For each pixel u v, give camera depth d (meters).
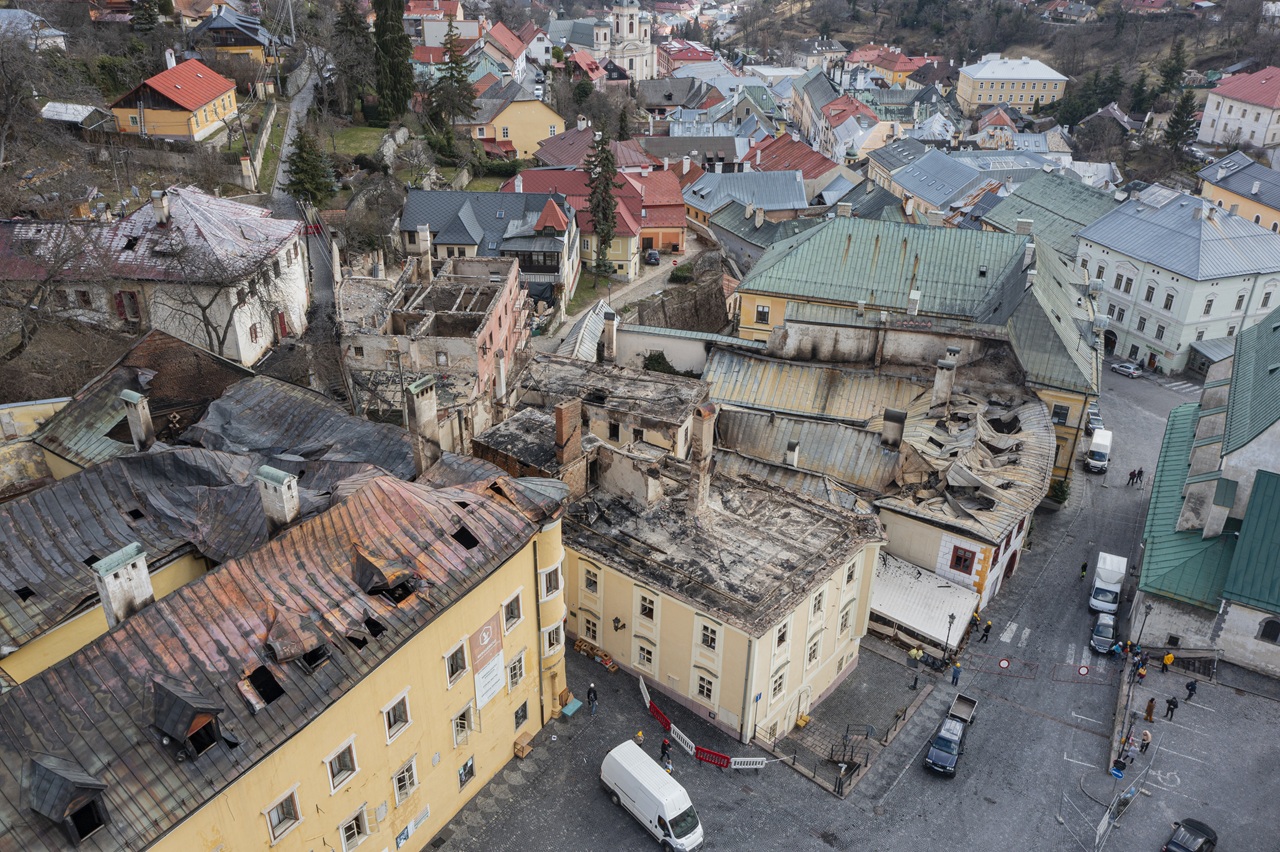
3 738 28.88
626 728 48.12
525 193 113.31
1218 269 102.12
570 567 51.09
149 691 31.22
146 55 123.31
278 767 32.62
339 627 35.31
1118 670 56.94
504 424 56.34
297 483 44.06
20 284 66.50
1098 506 76.12
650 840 42.22
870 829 44.69
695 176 154.12
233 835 31.77
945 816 45.91
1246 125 192.62
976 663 57.44
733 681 46.34
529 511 42.94
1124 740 50.19
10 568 40.03
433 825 41.47
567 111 178.62
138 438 48.78
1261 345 68.38
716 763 46.72
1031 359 74.44
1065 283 88.88
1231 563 54.78
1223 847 44.47
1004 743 50.97
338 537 38.12
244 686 32.56
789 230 121.25
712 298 115.62
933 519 60.16
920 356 75.50
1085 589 65.00
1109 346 113.94
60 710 29.97
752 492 54.72
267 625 34.41
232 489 44.06
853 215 130.62
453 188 125.81
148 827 28.80
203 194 76.44
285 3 154.88
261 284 74.50
